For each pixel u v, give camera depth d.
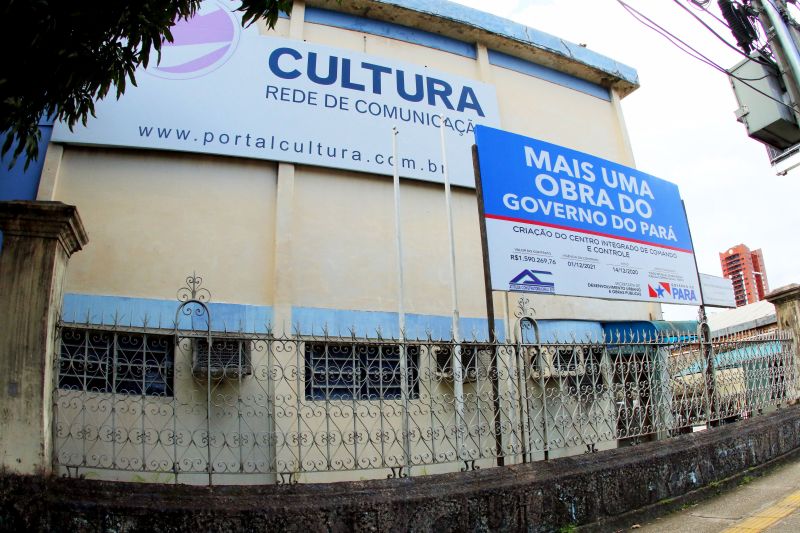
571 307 8.34
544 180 6.83
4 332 3.66
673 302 7.67
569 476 4.69
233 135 6.82
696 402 6.20
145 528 3.50
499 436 4.91
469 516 4.16
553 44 9.41
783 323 7.88
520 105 9.03
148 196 6.47
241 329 6.01
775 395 7.27
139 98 6.64
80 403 5.33
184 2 4.50
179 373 5.82
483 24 8.81
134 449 5.45
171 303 6.15
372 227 7.29
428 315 7.20
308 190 7.11
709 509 5.14
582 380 5.52
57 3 3.71
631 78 10.24
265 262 6.65
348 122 7.40
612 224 7.32
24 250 3.82
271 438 4.45
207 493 3.74
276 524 3.68
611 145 9.88
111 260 6.15
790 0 7.31
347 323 6.71
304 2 7.89
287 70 7.30
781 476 6.15
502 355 5.41
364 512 3.86
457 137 8.06
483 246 6.10
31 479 3.49
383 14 8.30
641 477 5.11
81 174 6.36
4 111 3.98
